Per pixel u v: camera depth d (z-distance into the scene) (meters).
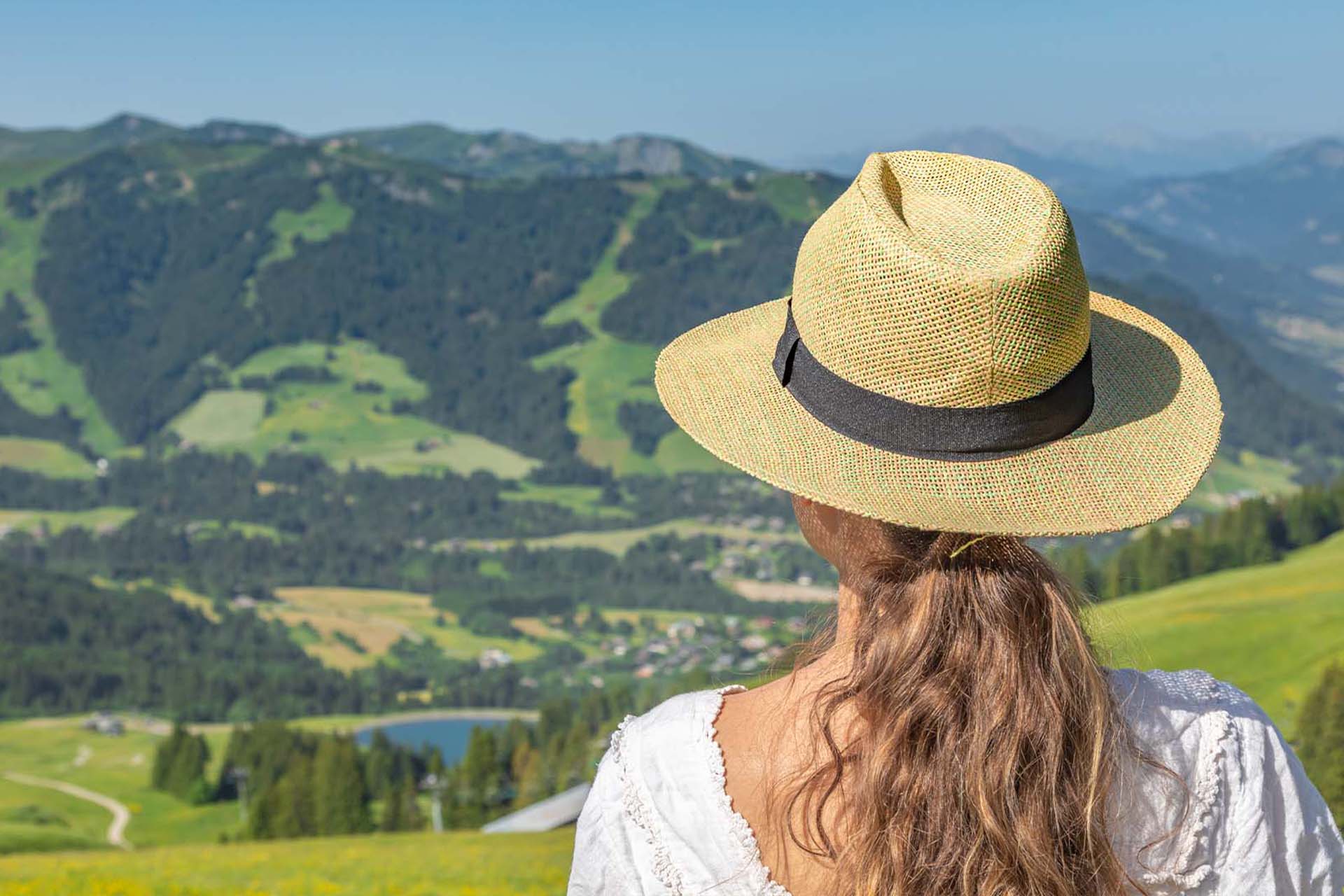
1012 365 1.20
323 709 191.12
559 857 22.61
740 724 1.26
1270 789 1.30
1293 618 60.00
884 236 1.20
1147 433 1.33
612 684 195.00
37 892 15.30
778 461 1.28
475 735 88.69
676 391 1.43
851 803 1.18
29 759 144.12
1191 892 1.24
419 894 16.98
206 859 22.25
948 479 1.25
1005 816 1.14
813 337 1.29
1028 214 1.26
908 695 1.18
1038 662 1.20
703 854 1.21
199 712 186.38
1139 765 1.25
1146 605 69.19
